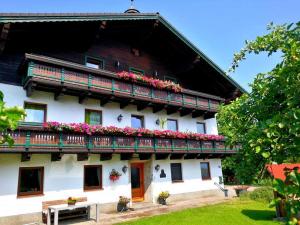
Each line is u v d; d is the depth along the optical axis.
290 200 2.41
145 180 19.73
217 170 23.81
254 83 4.22
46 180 14.59
